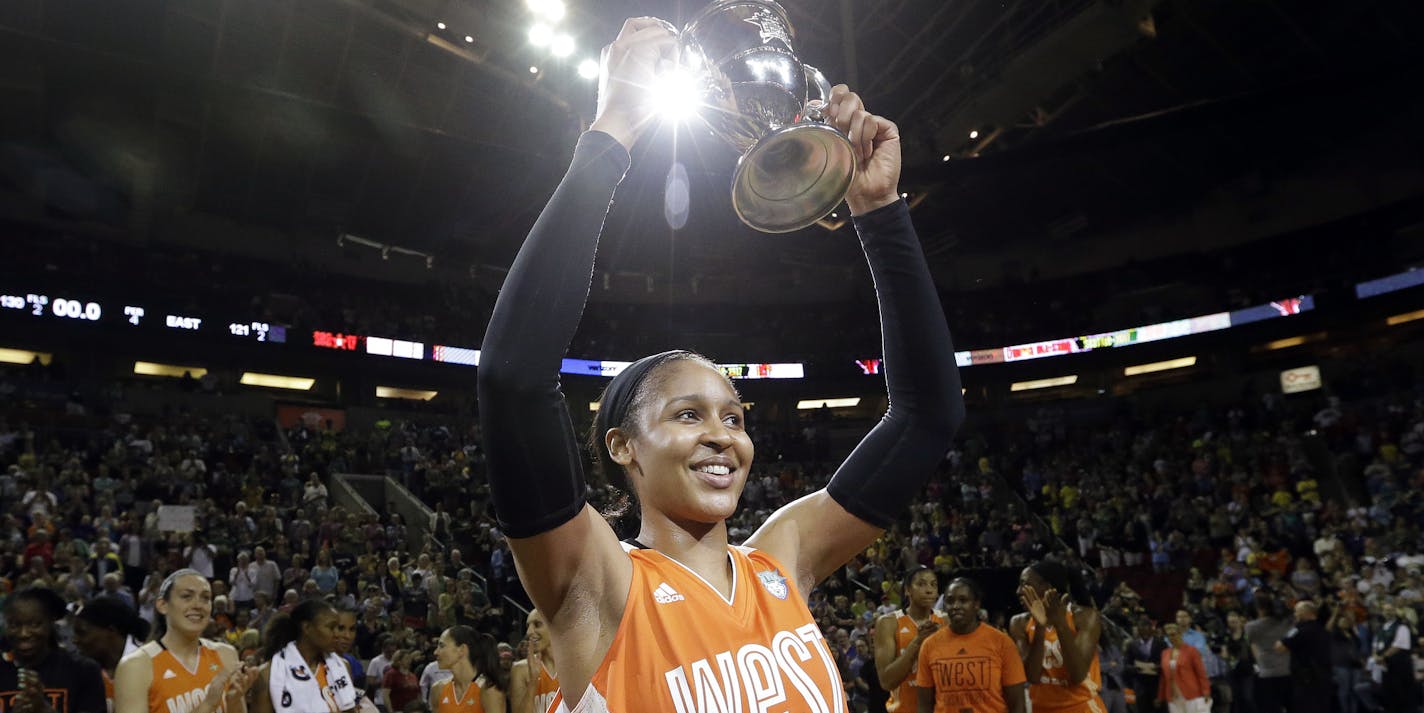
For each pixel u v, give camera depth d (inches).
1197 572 623.8
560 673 51.2
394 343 1036.5
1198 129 924.6
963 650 198.7
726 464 57.0
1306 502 743.1
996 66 888.3
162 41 799.1
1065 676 200.5
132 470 673.6
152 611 401.7
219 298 974.4
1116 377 1145.4
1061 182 1086.4
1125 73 939.3
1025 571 205.3
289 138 914.7
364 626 484.1
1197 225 1138.0
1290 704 403.9
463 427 1021.2
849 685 421.7
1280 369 1016.2
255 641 292.0
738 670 50.5
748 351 1216.8
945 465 1018.7
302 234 1096.2
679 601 52.0
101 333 883.4
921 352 66.1
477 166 969.5
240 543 596.4
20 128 834.8
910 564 716.7
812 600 546.6
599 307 1216.2
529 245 50.4
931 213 1147.9
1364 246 1017.5
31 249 903.1
